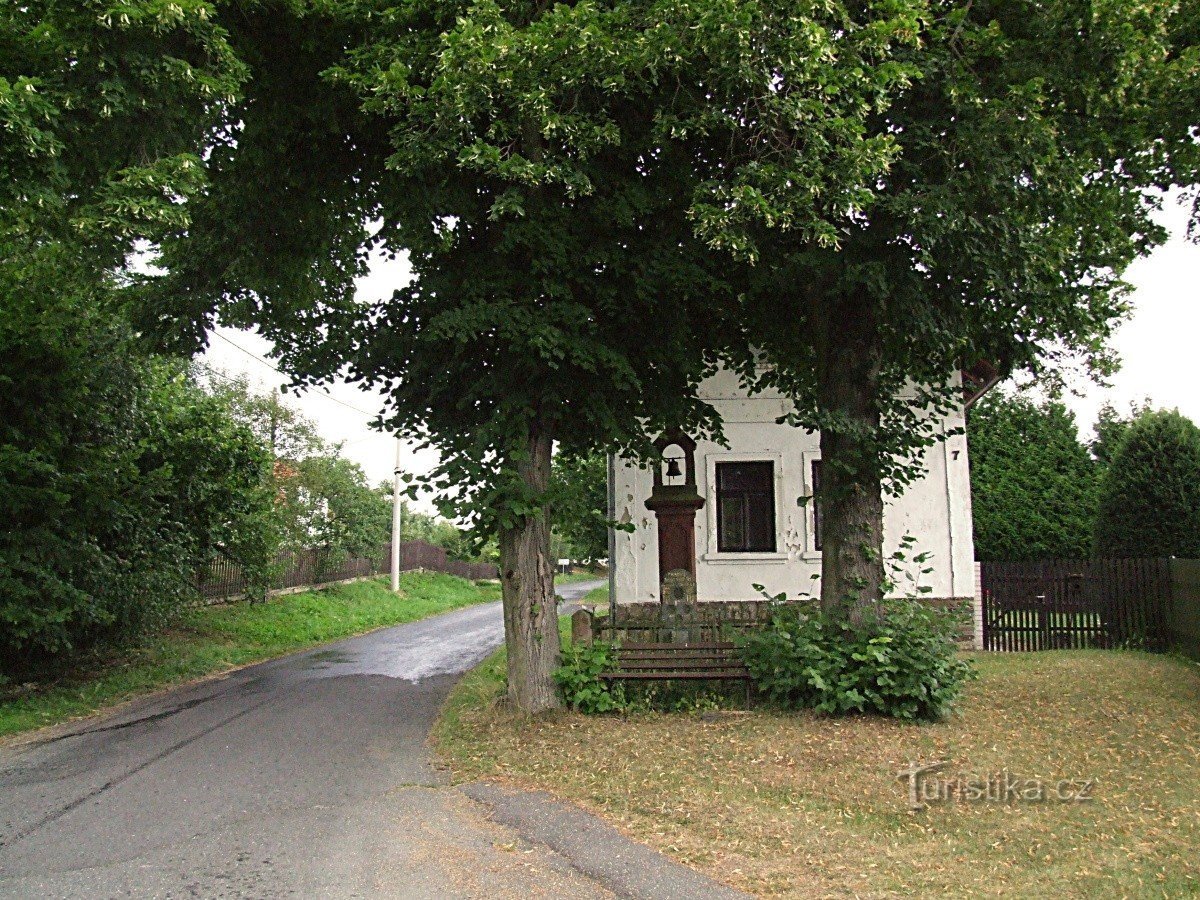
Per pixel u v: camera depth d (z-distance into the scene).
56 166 6.55
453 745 7.91
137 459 14.20
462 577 44.41
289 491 24.77
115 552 13.29
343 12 8.62
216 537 16.22
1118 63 8.62
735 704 8.93
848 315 9.45
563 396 8.84
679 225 8.92
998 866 4.80
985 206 8.35
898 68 7.51
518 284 8.64
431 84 8.01
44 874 4.98
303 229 11.09
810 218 7.85
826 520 9.41
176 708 10.38
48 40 6.54
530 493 8.48
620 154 8.77
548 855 5.16
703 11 7.21
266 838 5.55
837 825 5.53
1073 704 9.05
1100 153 9.80
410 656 14.98
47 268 11.34
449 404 9.09
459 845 5.36
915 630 8.55
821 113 7.46
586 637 9.39
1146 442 16.06
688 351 9.64
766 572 14.87
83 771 7.42
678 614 9.82
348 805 6.24
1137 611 13.88
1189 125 9.46
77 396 12.13
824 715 8.38
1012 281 8.81
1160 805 5.77
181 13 6.62
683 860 5.01
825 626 8.77
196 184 7.43
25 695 10.74
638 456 9.87
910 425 9.45
